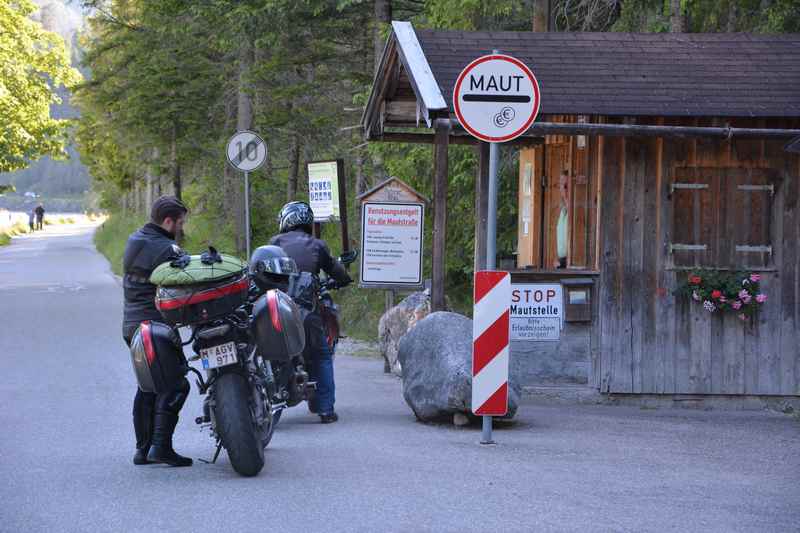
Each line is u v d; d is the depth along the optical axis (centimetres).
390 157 2889
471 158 2661
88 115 6400
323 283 1489
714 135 1648
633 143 1734
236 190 4575
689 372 1745
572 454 1230
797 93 1708
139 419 1135
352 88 3572
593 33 1836
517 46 1770
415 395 1444
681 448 1296
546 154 2217
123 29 4788
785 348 1753
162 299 1042
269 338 1067
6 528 886
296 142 4162
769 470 1164
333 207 2273
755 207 1750
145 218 7625
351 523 900
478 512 940
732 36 1862
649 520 921
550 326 1739
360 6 3164
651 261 1744
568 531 880
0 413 1484
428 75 1655
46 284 4516
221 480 1065
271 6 2977
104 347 2319
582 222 1939
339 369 2070
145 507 955
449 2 2600
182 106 4672
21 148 6950
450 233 2922
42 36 7012
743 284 1730
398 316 1983
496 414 1282
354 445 1268
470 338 1465
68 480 1065
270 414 1149
